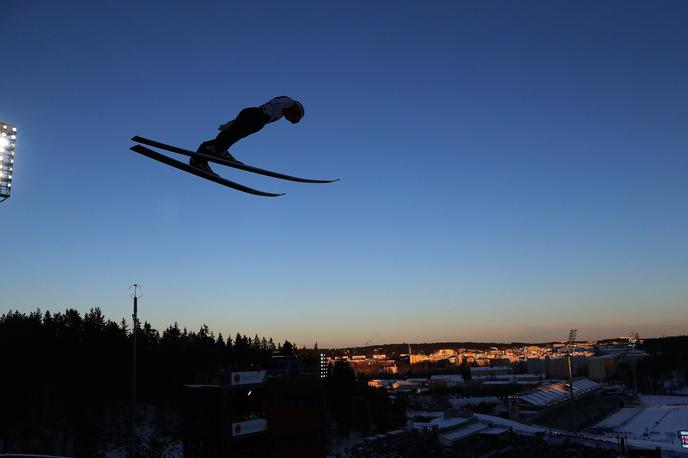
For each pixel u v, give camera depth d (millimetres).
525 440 110188
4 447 71625
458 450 97875
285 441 50156
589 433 150750
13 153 31250
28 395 76375
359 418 116875
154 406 97750
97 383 81688
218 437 47094
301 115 9406
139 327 106500
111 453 75312
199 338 119938
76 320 103188
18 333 84188
